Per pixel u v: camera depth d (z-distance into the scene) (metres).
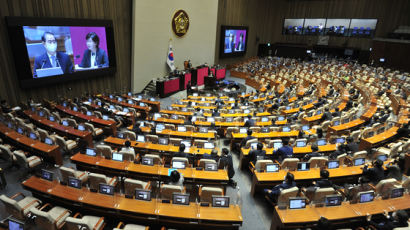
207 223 6.16
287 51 47.81
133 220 6.69
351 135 12.48
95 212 6.87
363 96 22.61
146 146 10.38
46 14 16.47
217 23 35.19
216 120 14.77
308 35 46.00
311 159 8.87
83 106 16.30
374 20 39.88
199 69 28.84
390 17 38.53
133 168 8.50
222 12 35.66
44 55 16.52
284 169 8.83
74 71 18.55
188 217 6.12
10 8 14.76
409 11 37.19
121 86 23.17
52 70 17.14
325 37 44.34
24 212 6.55
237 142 12.60
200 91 26.80
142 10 22.58
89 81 20.39
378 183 7.65
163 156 10.33
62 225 6.32
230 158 9.03
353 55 43.53
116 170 8.52
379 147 11.87
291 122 14.49
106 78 21.67
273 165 8.67
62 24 17.16
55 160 10.22
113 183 8.09
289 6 46.91
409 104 18.42
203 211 6.35
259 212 8.28
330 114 15.16
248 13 41.56
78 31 18.23
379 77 29.78
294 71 34.97
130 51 23.20
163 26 25.39
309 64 40.41
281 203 6.77
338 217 6.27
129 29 22.62
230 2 36.75
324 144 11.27
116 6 20.97
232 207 6.53
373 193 6.89
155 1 23.73
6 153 9.48
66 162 11.01
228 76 36.84
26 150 10.65
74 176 7.56
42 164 10.40
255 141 10.65
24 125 11.57
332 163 9.06
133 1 21.75
